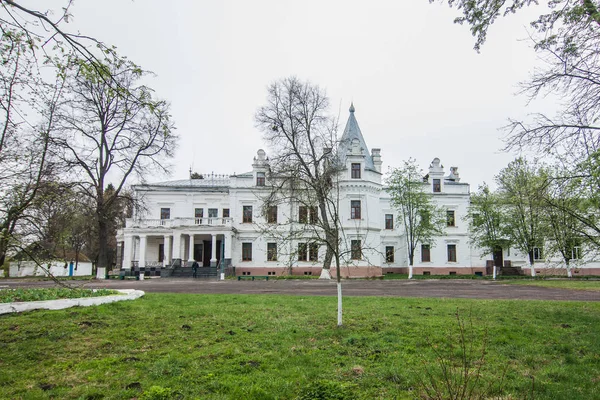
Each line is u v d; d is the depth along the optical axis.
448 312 12.00
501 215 40.19
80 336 8.91
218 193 46.19
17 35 7.54
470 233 46.28
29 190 9.02
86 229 40.16
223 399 5.68
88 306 12.34
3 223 8.52
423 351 7.92
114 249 62.06
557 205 11.33
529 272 46.34
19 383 6.34
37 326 9.61
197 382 6.34
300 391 5.95
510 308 12.87
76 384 6.32
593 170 8.66
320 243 12.13
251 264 43.28
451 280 33.34
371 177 42.56
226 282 29.55
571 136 10.38
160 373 6.65
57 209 10.30
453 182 49.22
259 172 44.97
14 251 9.16
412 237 40.16
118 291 15.74
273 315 11.40
